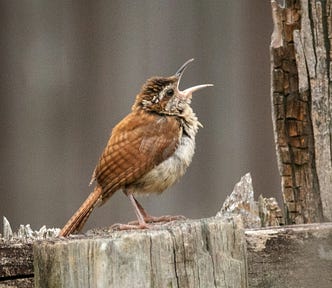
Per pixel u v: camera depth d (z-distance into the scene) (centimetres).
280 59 806
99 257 641
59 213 1366
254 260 693
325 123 796
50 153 1373
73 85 1376
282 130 812
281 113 812
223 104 1363
